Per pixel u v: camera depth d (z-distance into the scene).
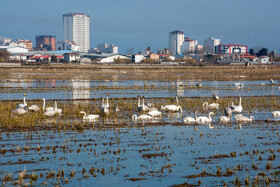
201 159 23.02
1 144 26.14
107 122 34.50
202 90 68.06
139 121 35.31
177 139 27.98
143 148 25.41
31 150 24.73
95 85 76.50
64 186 18.61
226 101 49.19
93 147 25.61
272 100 50.84
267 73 121.75
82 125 32.59
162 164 22.03
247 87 74.88
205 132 30.52
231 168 21.31
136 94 60.53
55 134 29.42
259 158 22.92
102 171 20.61
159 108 44.09
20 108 38.31
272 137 28.91
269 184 18.75
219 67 151.00
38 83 79.88
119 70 129.00
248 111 41.72
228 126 33.19
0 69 122.81
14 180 19.30
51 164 21.92
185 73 119.31
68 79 91.56
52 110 37.53
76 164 21.94
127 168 21.30
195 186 18.67
